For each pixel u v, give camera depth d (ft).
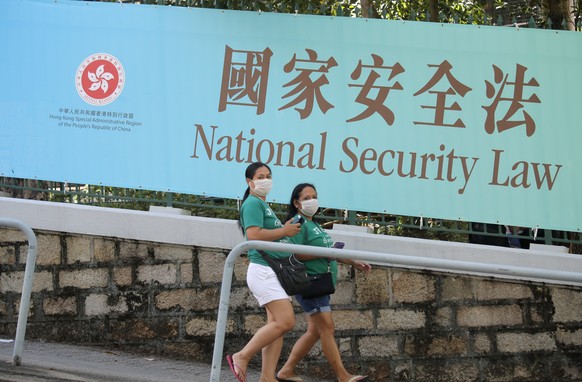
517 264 31.96
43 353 33.09
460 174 33.65
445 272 32.42
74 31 36.09
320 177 34.37
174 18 35.42
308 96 34.47
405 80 33.94
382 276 32.78
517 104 33.42
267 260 27.86
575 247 34.88
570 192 33.14
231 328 33.55
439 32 33.78
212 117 35.06
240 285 33.50
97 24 35.91
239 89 34.94
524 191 33.40
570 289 31.91
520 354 32.09
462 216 33.63
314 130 34.40
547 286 32.04
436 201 33.76
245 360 27.78
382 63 34.06
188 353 33.86
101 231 34.55
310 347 30.53
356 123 34.17
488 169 33.53
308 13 35.68
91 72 35.94
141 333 34.24
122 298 34.45
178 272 34.01
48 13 36.24
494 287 32.24
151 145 35.45
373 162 34.06
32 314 35.12
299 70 34.58
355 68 34.24
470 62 33.63
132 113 35.60
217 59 35.12
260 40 34.83
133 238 34.30
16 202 35.24
